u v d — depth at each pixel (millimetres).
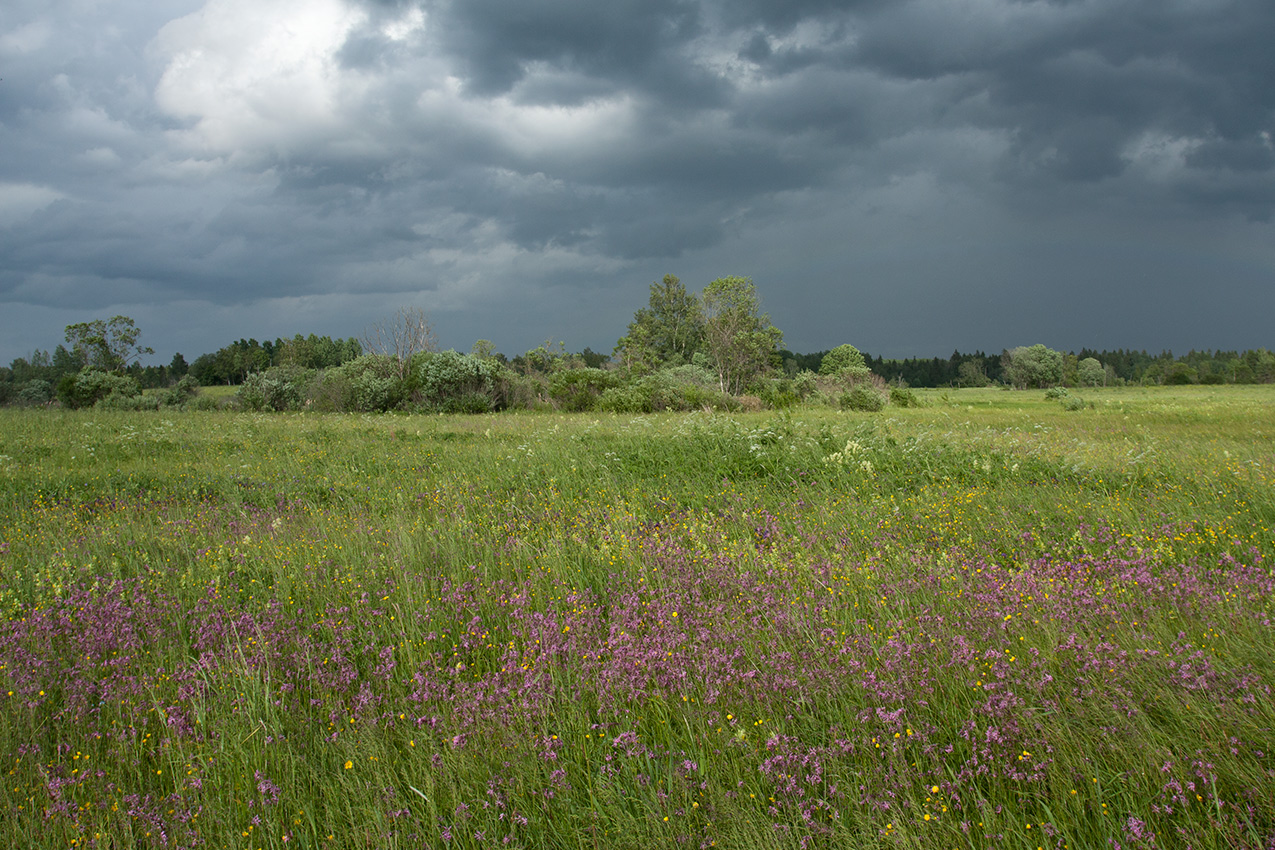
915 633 3943
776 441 11195
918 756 2922
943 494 8141
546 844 2605
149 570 5820
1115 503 7195
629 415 26047
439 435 16906
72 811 2805
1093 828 2475
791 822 2570
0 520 7883
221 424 20016
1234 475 8414
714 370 54812
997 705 3041
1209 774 2549
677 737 3129
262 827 2684
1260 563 5152
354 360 38312
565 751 3086
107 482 9992
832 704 3299
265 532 7180
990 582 4688
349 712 3574
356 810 2754
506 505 8320
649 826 2555
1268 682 3121
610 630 4270
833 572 5094
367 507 8805
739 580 5035
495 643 4309
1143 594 4398
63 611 4801
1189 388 80188
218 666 3900
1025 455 10086
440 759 2986
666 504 8250
